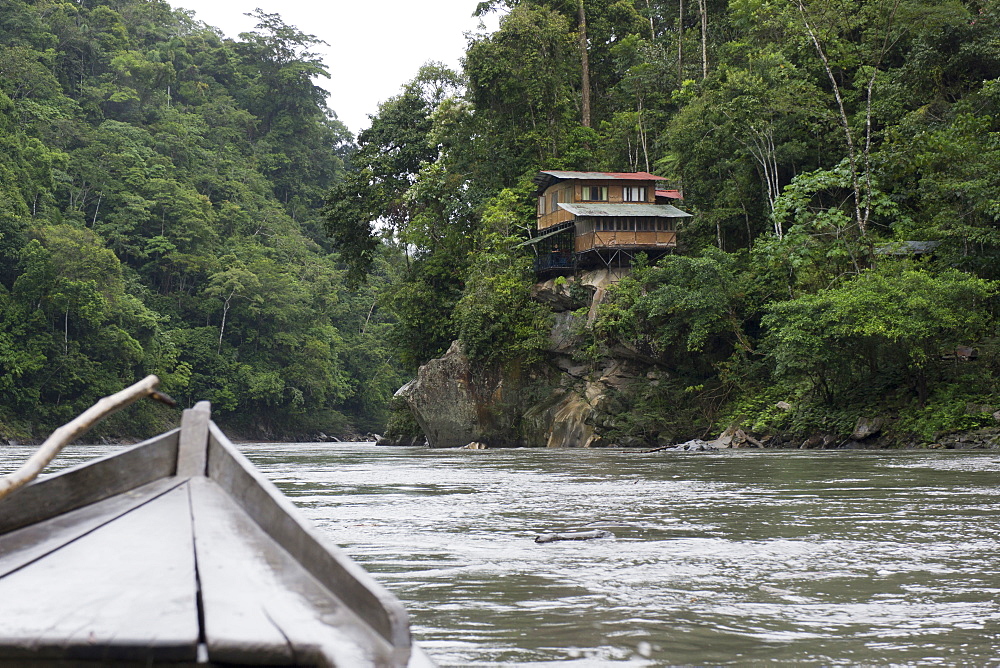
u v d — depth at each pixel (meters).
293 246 105.44
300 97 130.62
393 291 51.72
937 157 31.86
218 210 105.31
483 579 5.84
